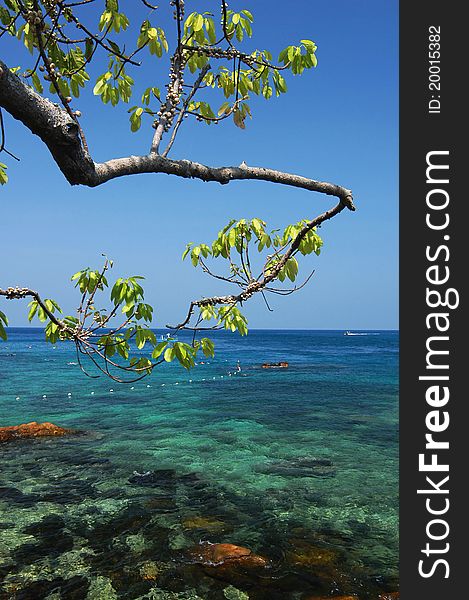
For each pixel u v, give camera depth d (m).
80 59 3.87
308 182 2.94
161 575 8.42
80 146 1.87
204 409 27.69
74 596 7.77
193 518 11.11
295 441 19.48
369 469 15.36
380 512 11.59
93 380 42.75
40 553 9.24
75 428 21.83
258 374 50.72
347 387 38.97
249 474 14.78
